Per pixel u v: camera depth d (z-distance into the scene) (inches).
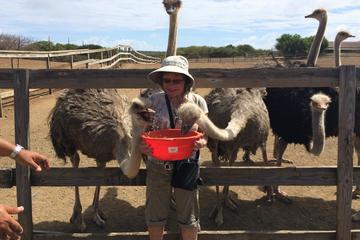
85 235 168.7
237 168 167.6
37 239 168.2
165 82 138.7
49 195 236.1
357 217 211.9
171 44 231.6
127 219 211.2
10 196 230.7
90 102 191.9
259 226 206.1
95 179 167.9
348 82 161.0
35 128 373.7
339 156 164.7
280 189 247.0
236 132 171.9
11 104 468.4
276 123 239.8
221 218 206.2
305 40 1348.4
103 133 181.8
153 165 144.3
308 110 225.5
